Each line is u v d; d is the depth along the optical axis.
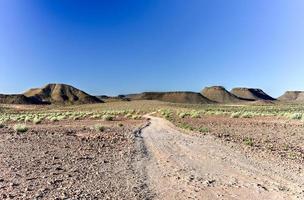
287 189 10.88
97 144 22.36
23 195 9.74
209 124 43.81
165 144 22.72
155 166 14.77
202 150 19.73
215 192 10.56
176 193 10.42
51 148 20.12
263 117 57.50
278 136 28.53
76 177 12.34
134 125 43.88
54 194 9.98
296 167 14.51
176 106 171.88
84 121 55.09
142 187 11.09
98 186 11.08
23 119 63.88
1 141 23.62
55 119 57.28
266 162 15.70
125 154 18.05
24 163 14.87
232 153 18.47
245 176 12.80
